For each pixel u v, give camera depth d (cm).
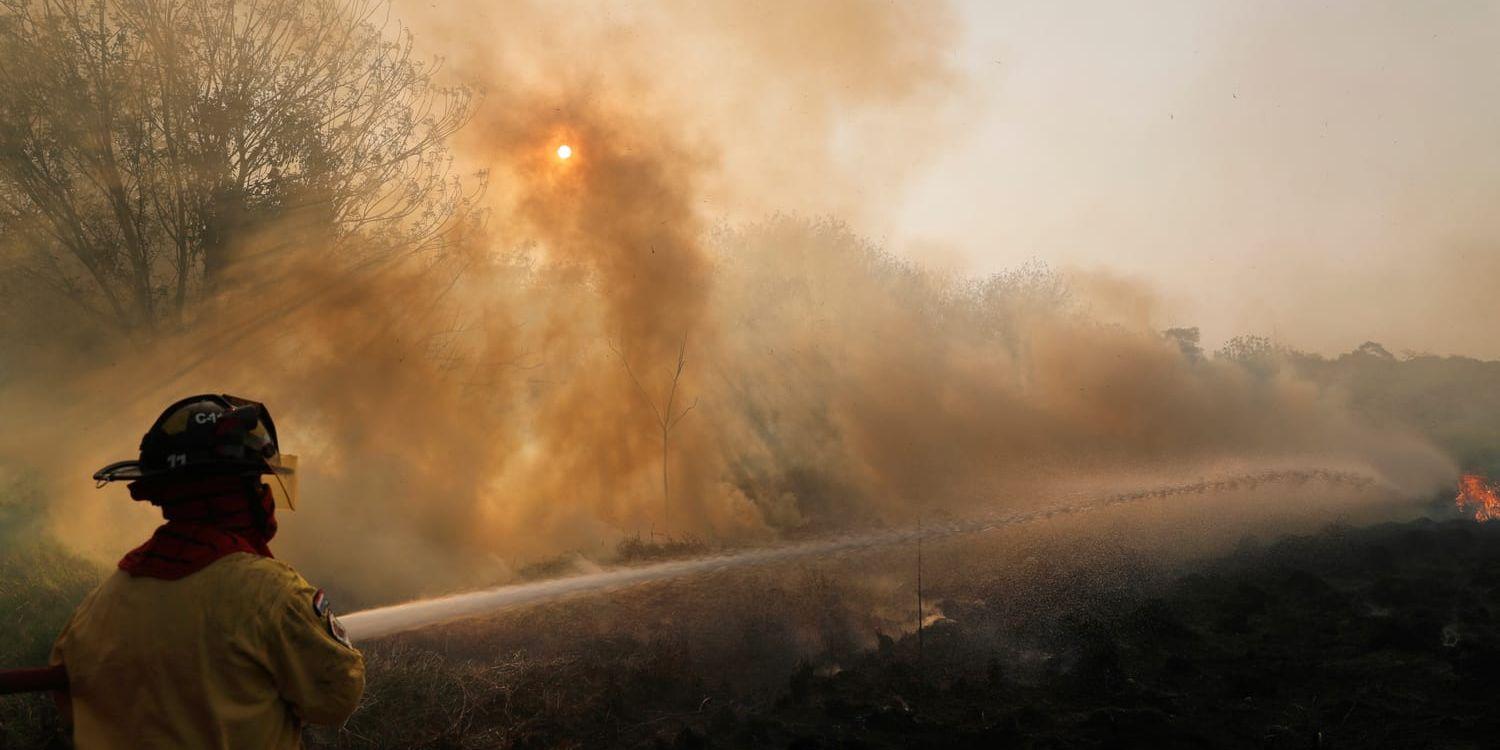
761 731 529
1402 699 561
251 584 214
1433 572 869
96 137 885
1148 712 526
